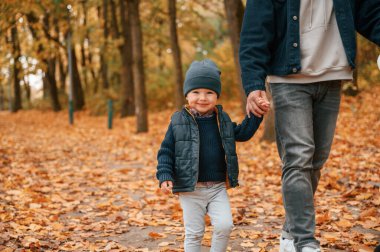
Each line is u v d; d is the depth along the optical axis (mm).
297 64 2768
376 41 2771
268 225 4742
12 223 4770
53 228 4832
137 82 15289
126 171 8570
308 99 2855
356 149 8820
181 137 3002
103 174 8336
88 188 7125
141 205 5793
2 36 12344
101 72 28156
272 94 2947
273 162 8430
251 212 5301
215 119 3102
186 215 3041
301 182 2783
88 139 14273
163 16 21984
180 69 16641
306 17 2779
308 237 2727
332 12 2785
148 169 8727
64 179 7750
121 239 4477
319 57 2781
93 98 26297
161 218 5246
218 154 3033
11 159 9625
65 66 37625
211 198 3023
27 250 3979
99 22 22969
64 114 27609
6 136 15062
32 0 11859
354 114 12211
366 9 2807
